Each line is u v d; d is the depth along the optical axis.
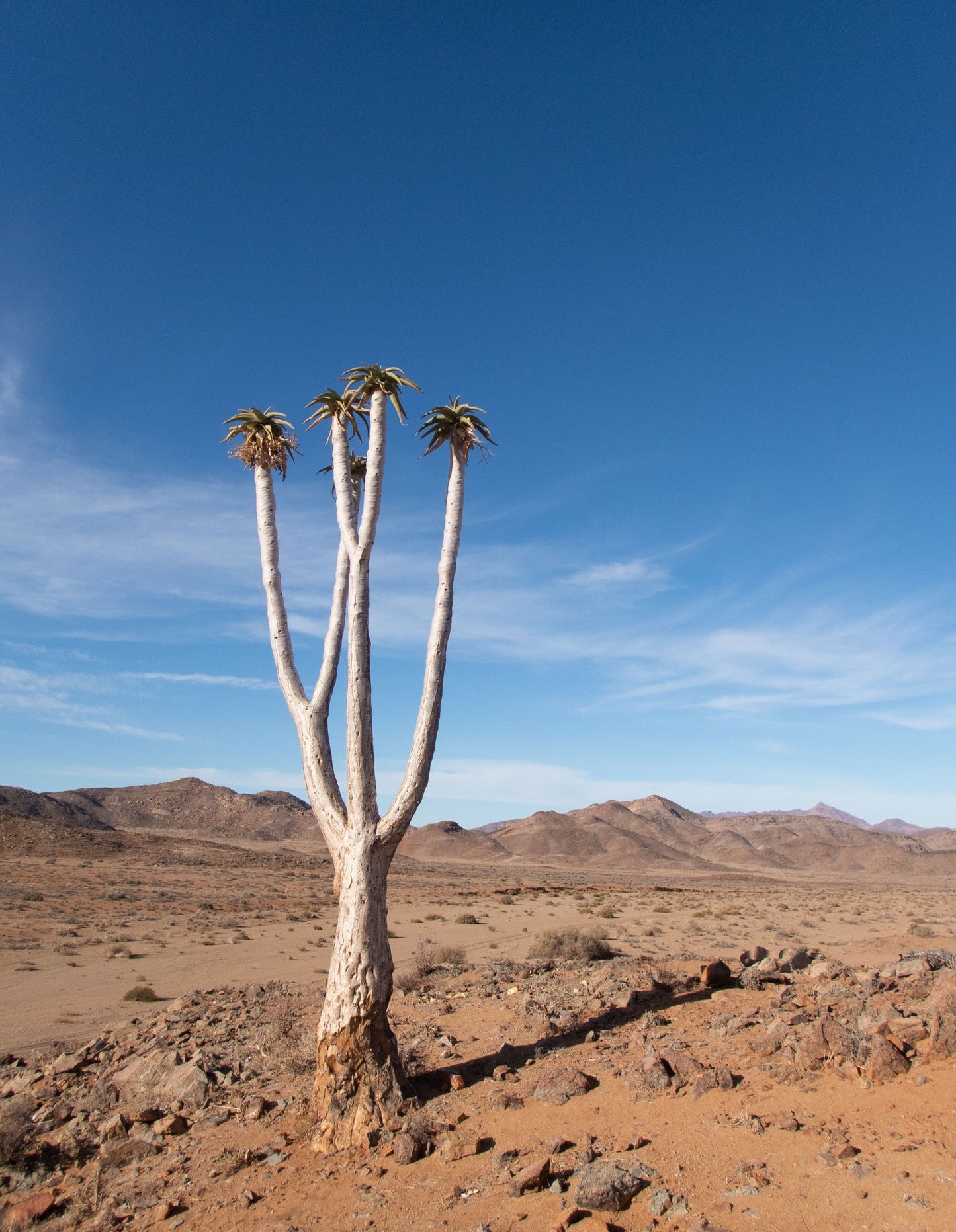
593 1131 7.85
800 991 12.76
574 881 99.38
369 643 10.48
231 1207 7.50
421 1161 7.87
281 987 19.00
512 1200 6.73
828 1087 7.81
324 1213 7.11
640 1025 11.70
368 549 10.66
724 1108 7.82
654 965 17.50
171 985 21.53
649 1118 7.92
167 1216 7.53
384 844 9.78
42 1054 14.27
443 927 35.72
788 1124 7.10
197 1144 9.30
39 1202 8.02
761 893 69.25
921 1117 6.78
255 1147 8.89
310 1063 11.53
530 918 40.88
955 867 171.25
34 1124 10.24
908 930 27.03
